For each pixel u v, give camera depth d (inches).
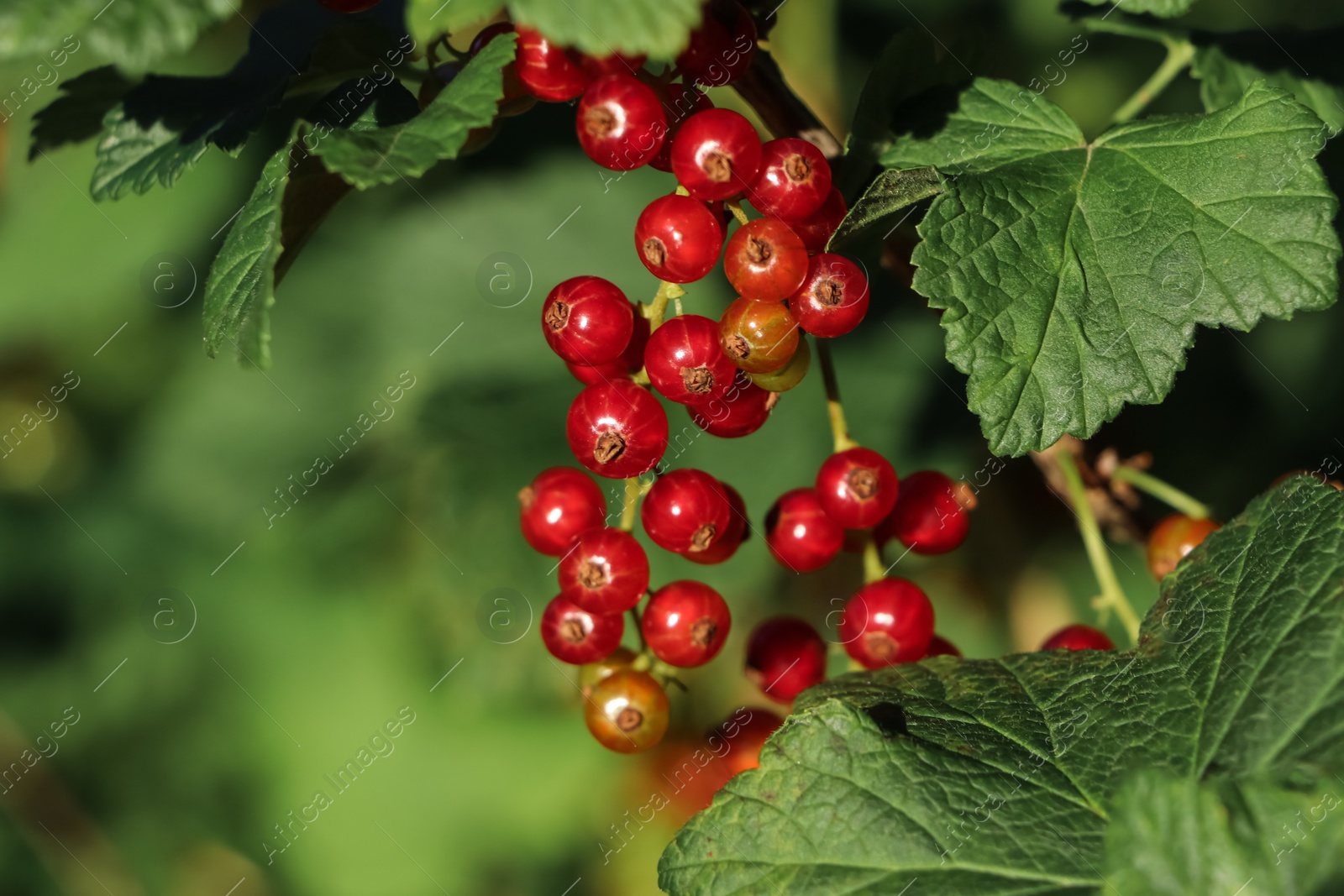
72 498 20.9
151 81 15.6
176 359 20.7
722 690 18.7
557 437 19.2
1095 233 15.0
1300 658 14.3
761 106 15.4
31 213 19.7
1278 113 15.0
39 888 20.3
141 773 20.9
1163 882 14.0
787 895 14.5
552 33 14.0
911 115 15.5
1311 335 18.8
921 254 14.9
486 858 20.6
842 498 15.3
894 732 14.8
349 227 20.0
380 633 20.8
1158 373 14.8
